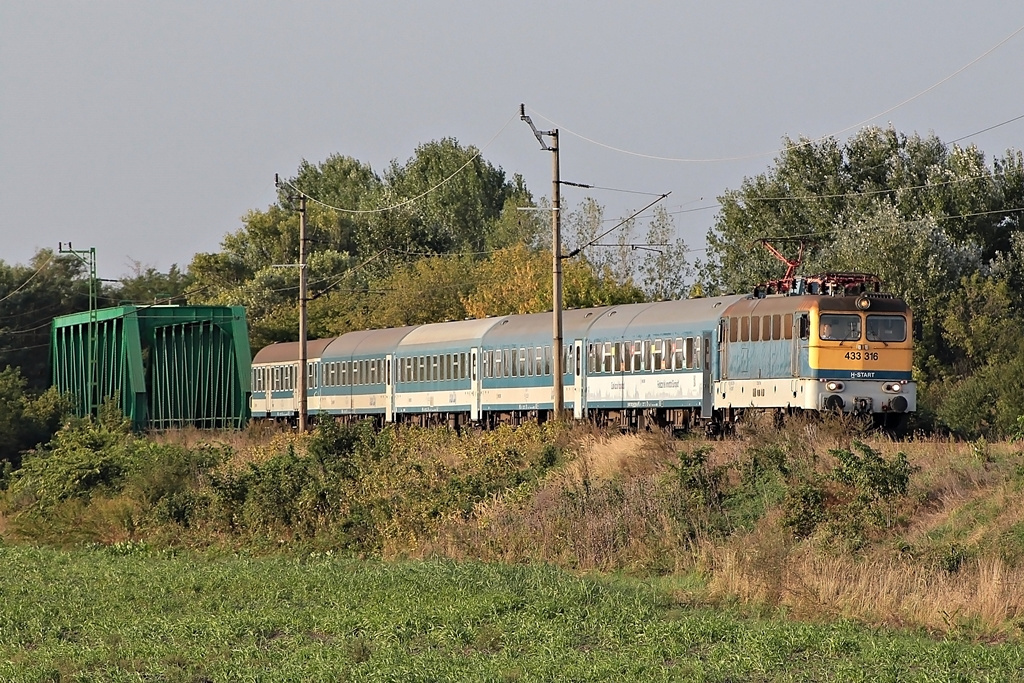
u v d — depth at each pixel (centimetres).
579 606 8519
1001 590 8019
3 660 7756
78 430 18012
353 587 9644
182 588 10094
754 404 14362
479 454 14188
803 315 13650
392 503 12825
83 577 10938
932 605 7950
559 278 15750
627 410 16550
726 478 11656
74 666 7456
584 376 17238
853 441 11044
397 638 7856
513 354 18525
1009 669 6562
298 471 14012
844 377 13538
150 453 16425
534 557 10969
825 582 8450
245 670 7200
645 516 11225
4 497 17288
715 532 10825
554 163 15750
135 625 8594
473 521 12206
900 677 6544
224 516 13700
